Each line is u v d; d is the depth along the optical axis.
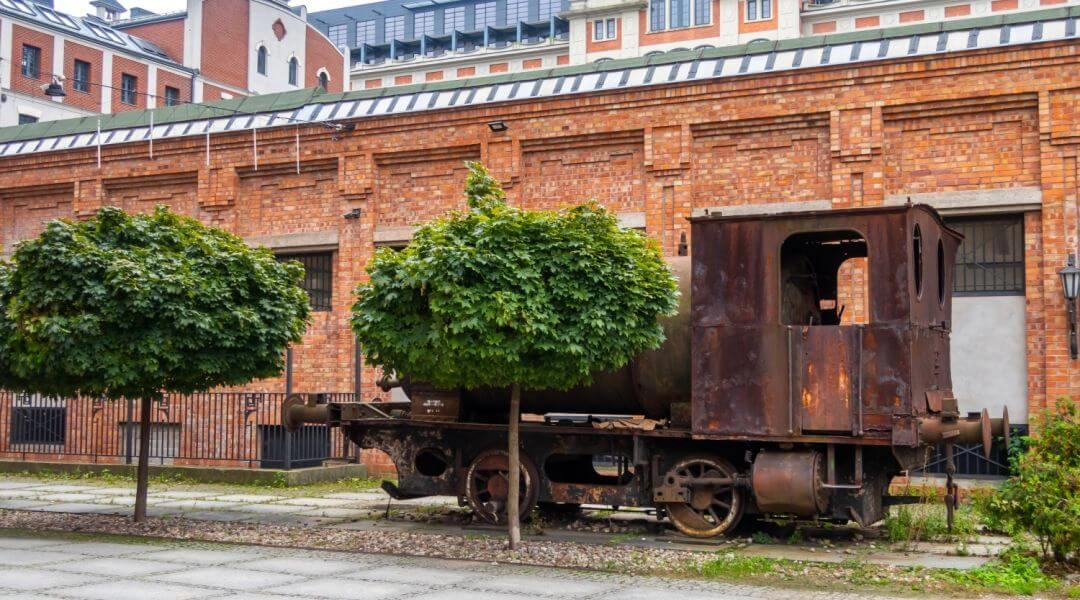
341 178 18.77
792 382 10.66
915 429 10.18
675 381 11.63
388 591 8.41
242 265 12.41
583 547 10.59
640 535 11.62
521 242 10.07
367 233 18.50
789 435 10.61
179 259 11.91
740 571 9.26
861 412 10.35
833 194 15.14
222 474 17.39
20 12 44.00
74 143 21.30
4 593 8.23
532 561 9.88
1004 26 14.57
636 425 12.02
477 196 10.69
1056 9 14.41
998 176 14.39
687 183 16.09
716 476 11.22
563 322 10.02
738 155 15.95
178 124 20.48
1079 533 8.91
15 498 15.48
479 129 17.66
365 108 18.83
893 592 8.48
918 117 14.87
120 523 12.45
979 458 14.32
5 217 22.12
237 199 19.81
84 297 11.41
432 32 91.38
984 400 14.37
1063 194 13.88
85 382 11.82
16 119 43.62
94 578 8.93
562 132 17.03
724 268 11.07
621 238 10.34
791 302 11.71
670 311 10.51
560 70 17.59
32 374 11.76
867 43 15.31
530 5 87.31
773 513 10.83
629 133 16.66
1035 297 14.06
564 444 12.05
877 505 10.91
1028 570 9.02
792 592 8.45
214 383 12.47
